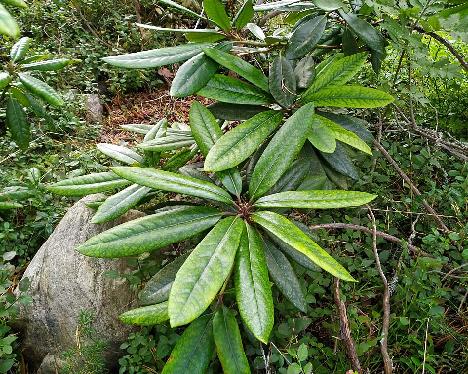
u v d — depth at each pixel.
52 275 0.92
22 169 1.34
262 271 0.50
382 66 1.27
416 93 0.87
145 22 2.33
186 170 0.75
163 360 0.83
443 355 0.73
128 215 0.95
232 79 0.70
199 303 0.45
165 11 2.30
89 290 0.90
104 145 0.88
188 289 0.46
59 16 2.12
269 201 0.56
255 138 0.62
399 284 0.84
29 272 0.96
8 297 0.87
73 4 2.16
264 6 0.81
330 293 0.90
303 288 0.79
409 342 0.75
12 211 1.16
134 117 1.90
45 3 2.20
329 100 0.66
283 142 0.59
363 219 1.00
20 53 0.89
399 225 1.02
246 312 0.47
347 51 0.81
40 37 2.03
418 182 1.11
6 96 0.97
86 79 1.94
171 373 0.52
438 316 0.75
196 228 0.54
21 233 1.12
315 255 0.48
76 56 2.03
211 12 0.71
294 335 0.75
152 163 0.85
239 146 0.60
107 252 0.52
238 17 0.72
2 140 1.45
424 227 0.99
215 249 0.49
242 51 0.79
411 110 1.04
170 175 0.56
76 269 0.92
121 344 0.88
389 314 0.75
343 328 0.68
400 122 1.13
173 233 0.54
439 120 1.20
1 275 0.91
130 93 2.06
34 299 0.93
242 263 0.50
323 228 0.90
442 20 0.70
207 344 0.55
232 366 0.52
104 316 0.89
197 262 0.48
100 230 0.94
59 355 0.91
